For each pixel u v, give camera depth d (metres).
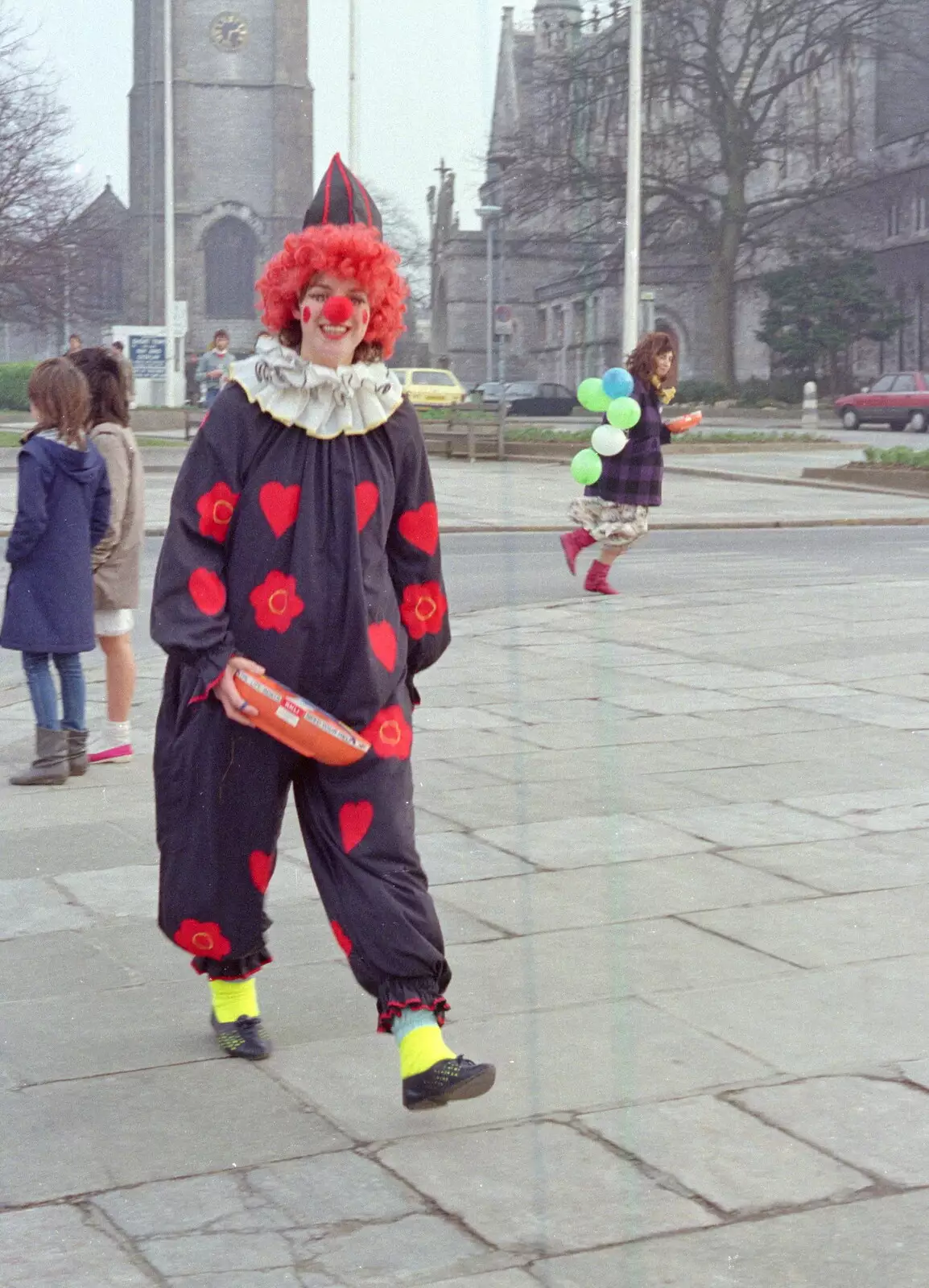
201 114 60.72
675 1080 2.92
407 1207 2.49
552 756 5.84
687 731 6.31
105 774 5.74
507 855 4.49
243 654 2.78
